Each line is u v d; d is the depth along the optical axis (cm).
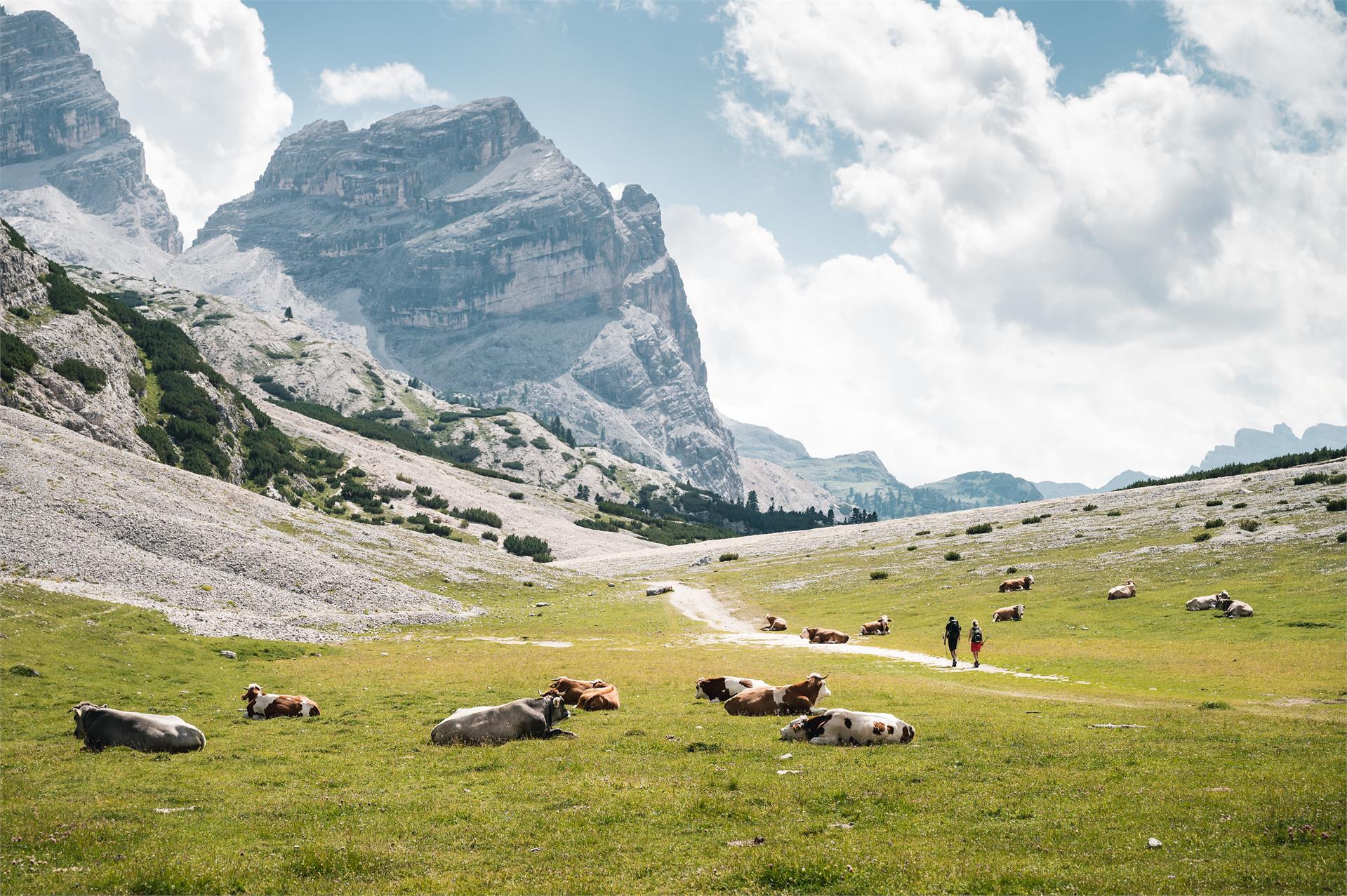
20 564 5922
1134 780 1861
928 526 13750
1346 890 1244
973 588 8175
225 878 1419
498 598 9838
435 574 10231
